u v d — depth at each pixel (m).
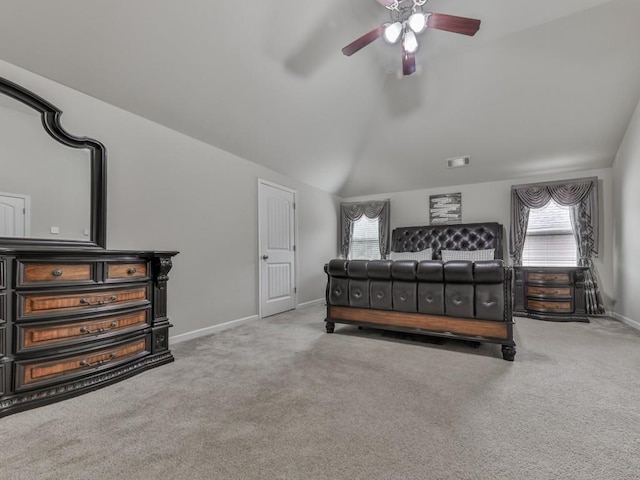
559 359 2.62
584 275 4.26
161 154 3.10
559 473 1.25
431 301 2.96
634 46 3.21
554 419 1.67
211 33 2.61
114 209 2.72
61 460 1.34
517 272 4.46
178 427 1.60
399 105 4.50
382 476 1.24
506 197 5.24
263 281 4.36
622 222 4.13
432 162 5.25
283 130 4.04
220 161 3.76
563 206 4.76
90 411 1.77
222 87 3.09
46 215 2.28
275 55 3.06
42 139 2.28
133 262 2.41
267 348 2.94
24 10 1.97
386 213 6.01
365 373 2.31
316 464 1.31
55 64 2.28
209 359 2.63
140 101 2.81
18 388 1.79
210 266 3.57
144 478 1.23
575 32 3.23
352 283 3.35
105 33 2.26
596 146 4.31
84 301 2.10
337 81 3.76
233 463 1.32
